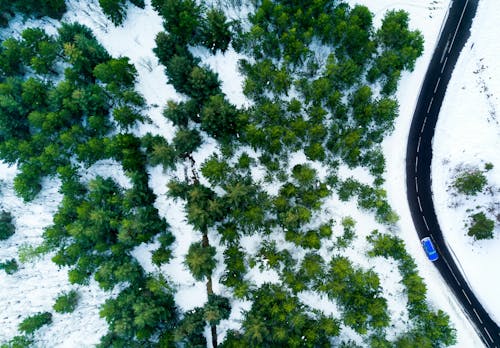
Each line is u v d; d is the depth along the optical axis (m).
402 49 40.34
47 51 41.22
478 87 43.25
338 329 40.69
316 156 42.16
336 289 39.84
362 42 41.31
